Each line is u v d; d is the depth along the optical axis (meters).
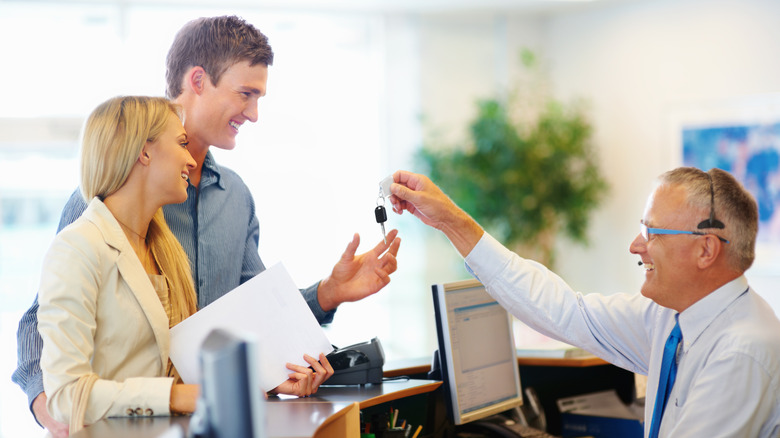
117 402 1.34
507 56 6.64
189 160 1.62
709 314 1.61
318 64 6.31
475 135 6.04
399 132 6.48
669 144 6.03
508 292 1.91
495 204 5.90
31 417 4.98
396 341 6.32
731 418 1.50
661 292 1.67
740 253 1.60
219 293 1.97
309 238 6.23
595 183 6.18
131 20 5.86
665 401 1.70
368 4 6.20
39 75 5.71
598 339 1.90
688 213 1.61
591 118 6.48
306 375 1.61
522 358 2.55
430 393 2.19
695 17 5.88
